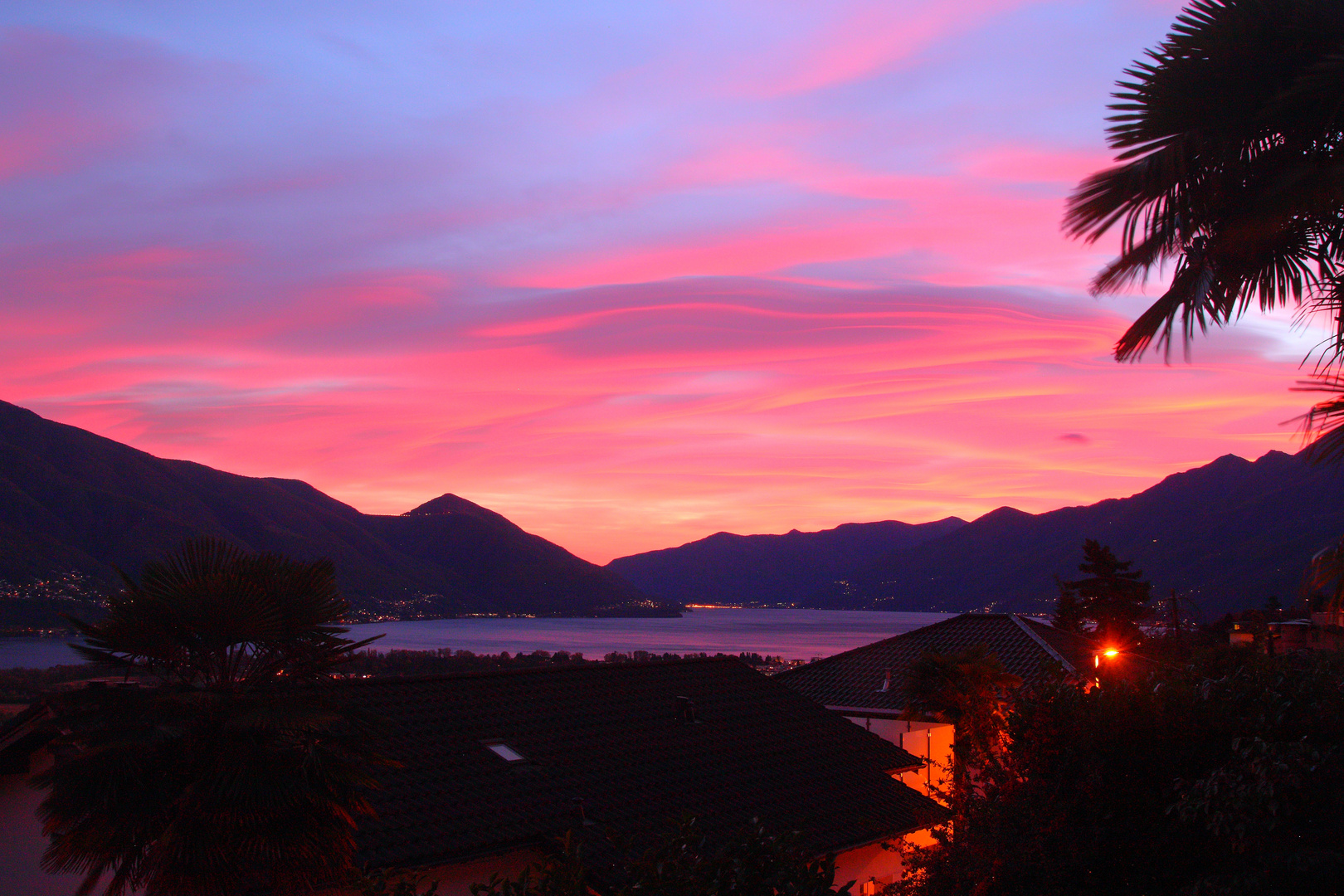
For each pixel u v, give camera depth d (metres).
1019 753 8.52
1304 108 6.37
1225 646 9.16
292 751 9.15
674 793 15.72
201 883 8.69
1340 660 8.16
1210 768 7.71
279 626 9.62
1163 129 6.88
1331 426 6.05
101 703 9.14
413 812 12.85
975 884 7.92
